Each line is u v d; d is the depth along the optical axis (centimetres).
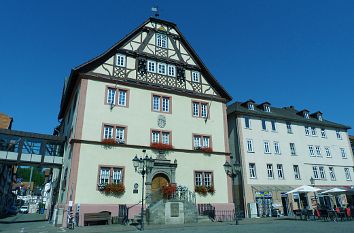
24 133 2356
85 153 1903
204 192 2200
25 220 2786
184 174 2191
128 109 2144
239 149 3133
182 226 1622
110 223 1773
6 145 2288
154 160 2097
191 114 2395
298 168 3425
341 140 4003
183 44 2583
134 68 2272
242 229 1422
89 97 2034
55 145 2480
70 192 1789
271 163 3256
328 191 2255
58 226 1830
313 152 3653
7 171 4297
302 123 3722
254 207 2861
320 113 4059
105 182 1919
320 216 2005
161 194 2006
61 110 2934
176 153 2217
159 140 2194
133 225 1661
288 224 1722
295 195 3234
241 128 3222
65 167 2209
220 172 2342
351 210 2106
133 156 2050
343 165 3841
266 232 1261
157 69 2369
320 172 3603
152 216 1738
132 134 2098
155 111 2245
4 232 1466
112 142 1994
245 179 3014
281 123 3538
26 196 7906
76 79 2225
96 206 1822
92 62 2120
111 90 2139
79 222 1742
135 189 1980
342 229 1352
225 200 2275
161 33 2500
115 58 2223
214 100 2550
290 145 3491
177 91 2389
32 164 2353
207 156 2333
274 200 3066
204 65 2564
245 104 3534
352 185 3781
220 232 1279
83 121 1964
